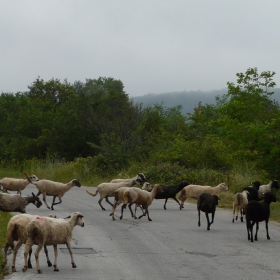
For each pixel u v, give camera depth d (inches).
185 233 641.0
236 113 1122.7
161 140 1696.6
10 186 984.9
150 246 553.0
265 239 606.2
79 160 1552.7
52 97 2677.2
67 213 807.1
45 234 424.8
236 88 1157.7
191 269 448.5
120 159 1514.5
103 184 869.2
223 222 741.9
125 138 1724.9
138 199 746.8
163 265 463.2
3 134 2105.1
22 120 2000.5
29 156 1871.3
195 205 963.3
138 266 457.4
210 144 1412.4
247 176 1122.7
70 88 2768.2
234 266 462.0
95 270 439.2
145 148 1619.1
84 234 618.8
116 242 573.0
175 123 2032.5
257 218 592.1
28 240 419.5
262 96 1160.8
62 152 1801.2
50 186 860.6
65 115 1907.0
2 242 539.5
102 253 513.3
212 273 433.4
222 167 1350.9
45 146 1877.5
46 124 1899.6
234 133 1026.7
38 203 693.9
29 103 2293.3
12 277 404.8
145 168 1320.1
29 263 446.0
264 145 980.6
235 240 596.4
